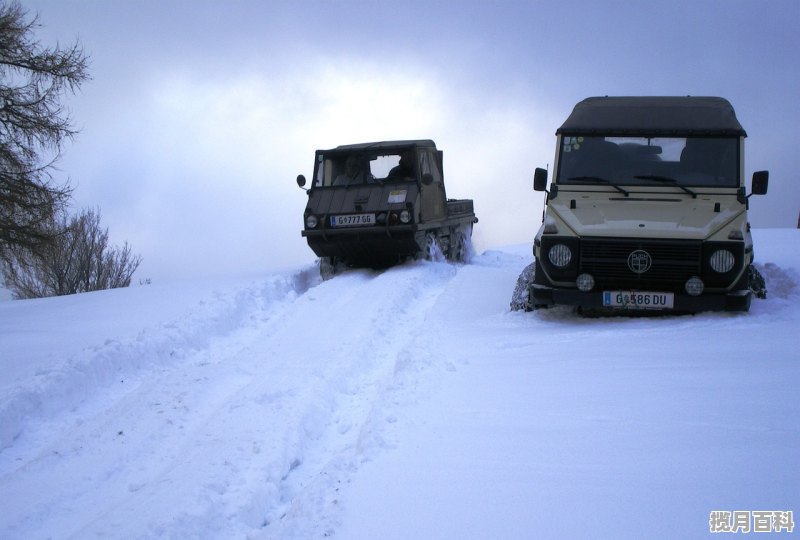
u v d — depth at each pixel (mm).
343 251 14945
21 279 28609
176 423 7027
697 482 4570
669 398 6148
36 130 20016
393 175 15023
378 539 4230
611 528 4105
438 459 5242
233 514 5070
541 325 9406
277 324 10984
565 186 9930
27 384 7898
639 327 8859
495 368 7445
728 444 5109
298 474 5828
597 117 10195
